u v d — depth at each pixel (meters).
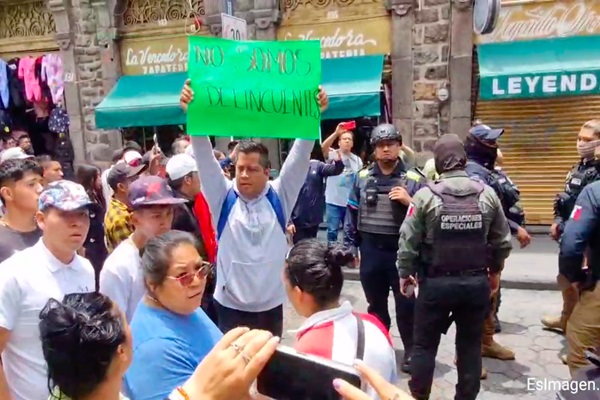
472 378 3.26
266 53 3.03
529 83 7.29
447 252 3.11
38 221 2.34
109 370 1.36
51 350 1.34
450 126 8.16
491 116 8.16
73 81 10.21
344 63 8.45
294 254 2.07
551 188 8.05
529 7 7.69
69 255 2.38
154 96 9.35
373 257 4.12
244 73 3.03
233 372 1.06
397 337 4.96
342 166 5.88
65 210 2.24
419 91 8.23
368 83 7.91
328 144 4.89
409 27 8.09
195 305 1.96
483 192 3.18
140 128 10.38
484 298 3.17
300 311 2.09
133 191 2.66
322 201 5.97
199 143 3.04
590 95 7.65
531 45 7.66
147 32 9.77
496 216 3.23
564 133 7.87
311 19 8.72
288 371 1.22
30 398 2.20
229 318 3.15
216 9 9.08
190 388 1.07
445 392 3.94
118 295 2.54
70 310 1.37
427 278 3.22
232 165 6.05
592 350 1.45
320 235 8.43
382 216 4.03
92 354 1.32
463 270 3.12
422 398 3.34
